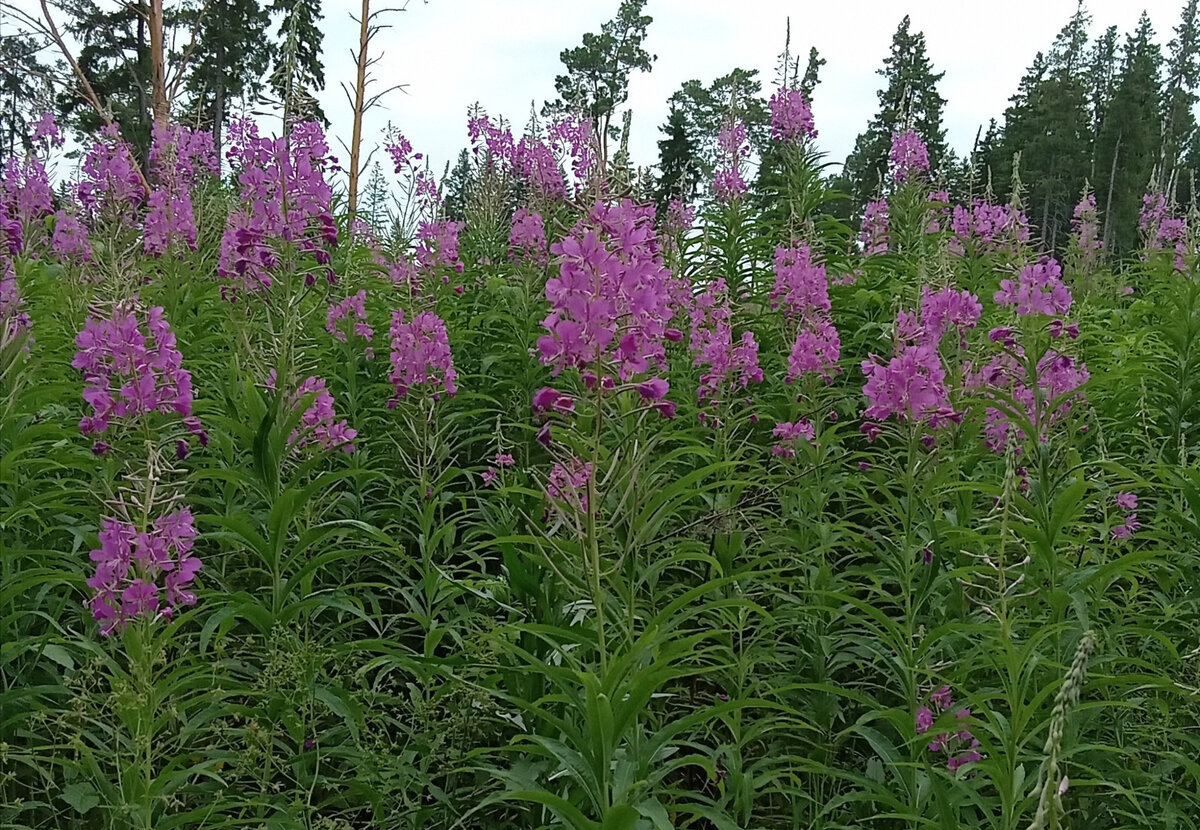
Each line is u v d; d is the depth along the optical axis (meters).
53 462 4.28
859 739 4.78
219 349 6.94
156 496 3.83
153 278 7.52
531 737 3.08
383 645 4.03
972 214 9.84
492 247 10.38
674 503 3.52
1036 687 3.73
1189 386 5.94
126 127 22.23
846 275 8.44
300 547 4.20
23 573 3.59
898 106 11.01
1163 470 4.39
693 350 6.06
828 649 4.50
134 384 4.21
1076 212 13.47
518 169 11.23
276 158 5.30
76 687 3.64
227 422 4.49
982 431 5.30
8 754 3.34
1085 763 3.86
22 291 5.74
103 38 23.08
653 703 4.73
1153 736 3.93
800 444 5.25
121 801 3.33
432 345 5.31
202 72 24.33
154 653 3.40
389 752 4.12
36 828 3.60
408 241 8.72
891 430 4.97
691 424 5.96
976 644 4.04
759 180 9.75
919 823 3.55
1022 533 3.76
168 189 7.98
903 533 4.68
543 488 3.30
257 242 5.29
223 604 4.28
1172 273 8.62
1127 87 43.19
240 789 4.07
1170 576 4.64
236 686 4.16
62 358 6.10
